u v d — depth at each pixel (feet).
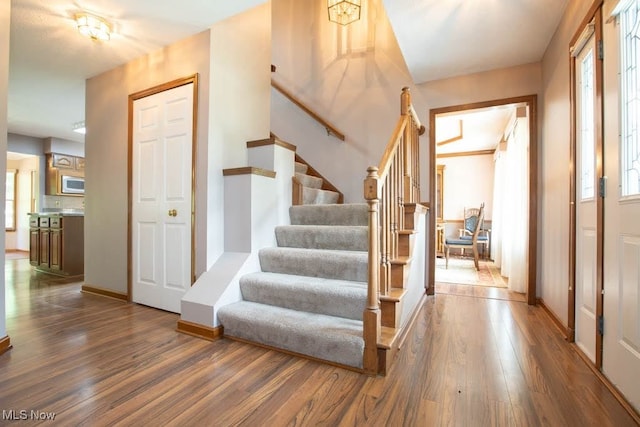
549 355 6.16
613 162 5.14
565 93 7.48
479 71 10.46
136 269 9.37
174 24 7.77
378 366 5.40
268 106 10.10
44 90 11.70
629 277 4.61
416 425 4.08
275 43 14.21
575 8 6.67
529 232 9.95
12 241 23.66
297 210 9.61
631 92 4.75
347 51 12.74
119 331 7.22
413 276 8.09
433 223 11.02
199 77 8.07
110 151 10.08
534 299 9.77
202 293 7.32
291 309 6.95
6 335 6.17
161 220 8.77
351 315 6.37
